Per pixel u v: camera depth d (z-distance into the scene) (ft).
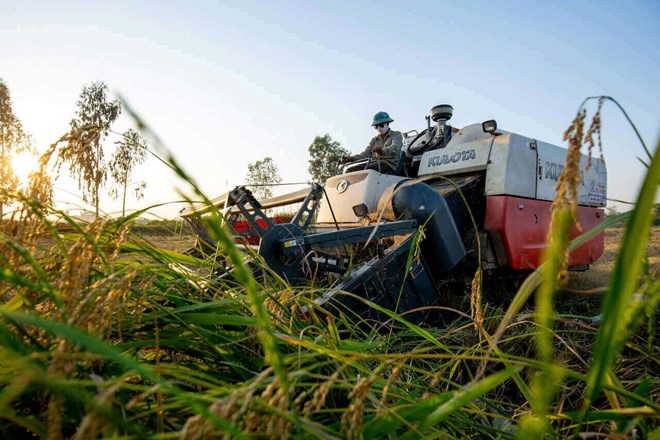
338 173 21.90
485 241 15.15
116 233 3.74
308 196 10.99
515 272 16.66
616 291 1.62
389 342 6.33
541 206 16.53
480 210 15.98
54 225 3.49
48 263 3.33
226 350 3.55
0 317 2.80
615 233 46.34
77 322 2.09
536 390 1.84
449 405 2.20
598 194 20.68
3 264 2.52
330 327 4.58
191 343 3.44
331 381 2.24
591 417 2.70
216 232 1.66
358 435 2.21
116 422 1.52
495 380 2.14
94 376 2.04
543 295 1.62
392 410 2.44
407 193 11.88
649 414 2.37
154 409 2.58
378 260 10.00
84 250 2.58
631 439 3.02
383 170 19.36
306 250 10.06
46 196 2.72
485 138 16.29
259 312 1.81
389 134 20.53
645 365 6.61
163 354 3.80
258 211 9.89
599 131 1.68
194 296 4.93
